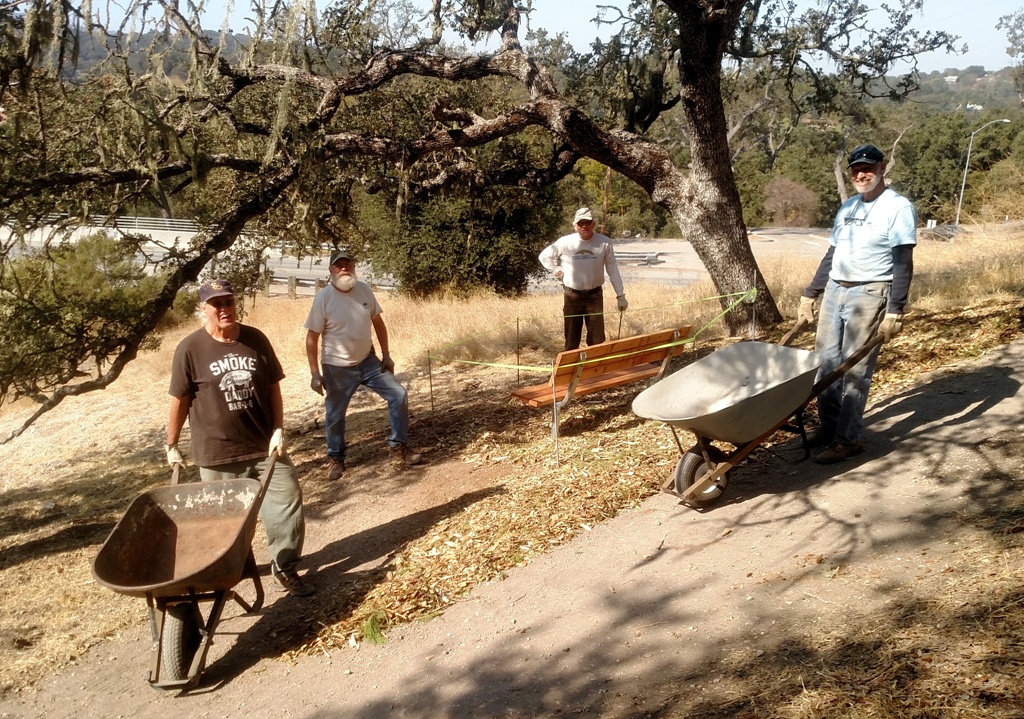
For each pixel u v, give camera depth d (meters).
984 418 5.45
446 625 4.47
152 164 7.48
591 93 12.48
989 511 4.31
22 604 5.79
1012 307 7.68
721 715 3.14
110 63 7.07
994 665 2.99
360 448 8.02
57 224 7.68
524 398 6.68
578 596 4.44
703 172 9.34
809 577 4.11
